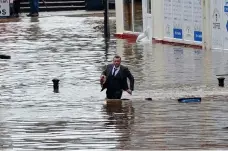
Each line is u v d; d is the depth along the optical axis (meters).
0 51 49.97
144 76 37.59
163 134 24.11
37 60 45.06
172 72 38.66
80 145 22.75
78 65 42.50
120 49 49.81
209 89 33.44
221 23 47.19
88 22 73.00
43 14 85.06
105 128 25.36
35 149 22.33
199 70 39.16
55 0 89.44
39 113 28.47
